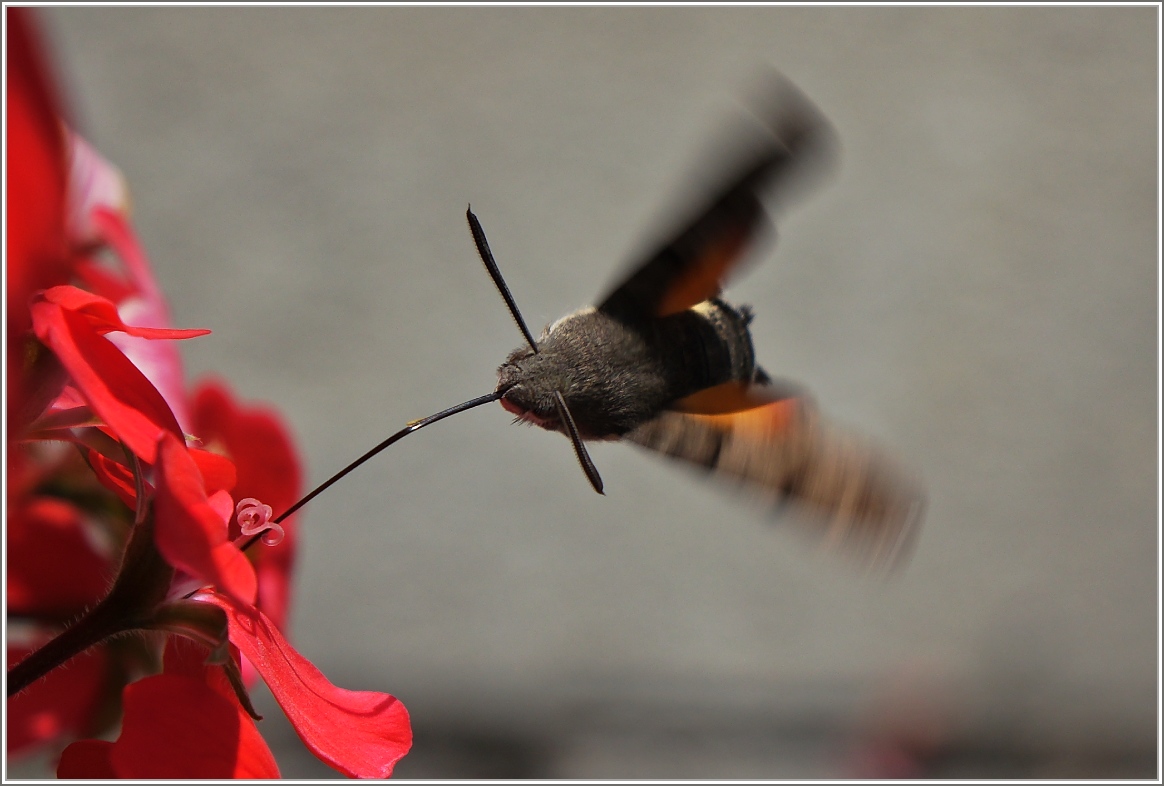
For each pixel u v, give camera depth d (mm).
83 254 550
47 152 475
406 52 905
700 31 927
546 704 933
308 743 530
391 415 933
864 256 958
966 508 977
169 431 527
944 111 945
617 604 959
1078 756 906
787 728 938
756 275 951
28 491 550
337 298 918
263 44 887
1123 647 969
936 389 968
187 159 886
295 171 901
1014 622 969
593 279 929
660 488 970
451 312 932
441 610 943
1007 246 963
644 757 917
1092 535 985
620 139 926
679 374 564
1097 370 979
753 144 551
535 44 917
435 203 920
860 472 566
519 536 953
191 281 895
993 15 937
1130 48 943
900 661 945
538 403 558
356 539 935
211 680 534
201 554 521
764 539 973
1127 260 970
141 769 528
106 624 533
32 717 547
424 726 920
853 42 934
